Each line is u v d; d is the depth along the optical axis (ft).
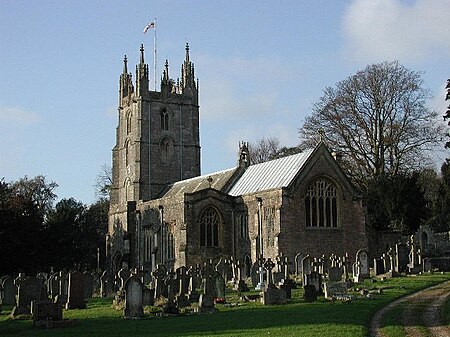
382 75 312.50
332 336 95.20
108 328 118.52
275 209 258.16
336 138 321.32
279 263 216.74
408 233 303.27
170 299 148.87
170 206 293.23
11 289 185.47
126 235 332.80
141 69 367.66
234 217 284.82
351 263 246.47
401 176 309.42
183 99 377.09
